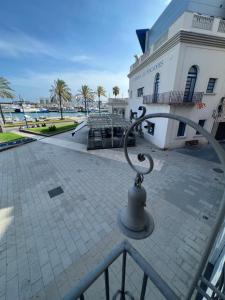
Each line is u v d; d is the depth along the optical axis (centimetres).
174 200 642
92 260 407
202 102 1230
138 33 1928
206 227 507
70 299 105
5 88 2756
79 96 5006
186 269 382
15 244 457
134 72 1998
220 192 700
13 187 752
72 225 519
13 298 335
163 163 1009
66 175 866
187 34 1011
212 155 1148
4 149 1303
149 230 156
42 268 390
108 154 1201
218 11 1158
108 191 709
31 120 3522
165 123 1245
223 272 174
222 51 1127
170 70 1157
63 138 1742
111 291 333
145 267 123
